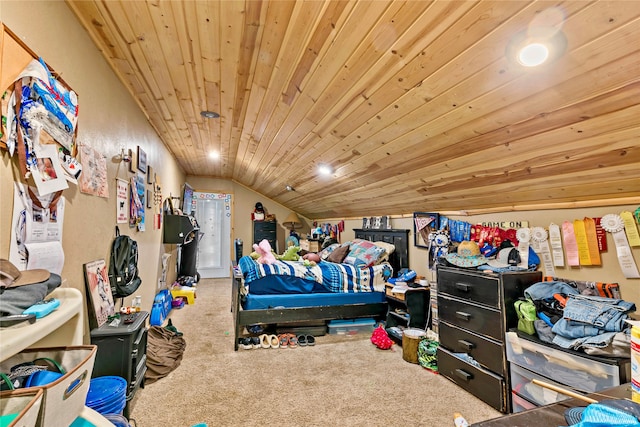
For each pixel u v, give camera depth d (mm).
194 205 6656
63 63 1485
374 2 1122
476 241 2596
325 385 2246
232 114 2801
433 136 1856
